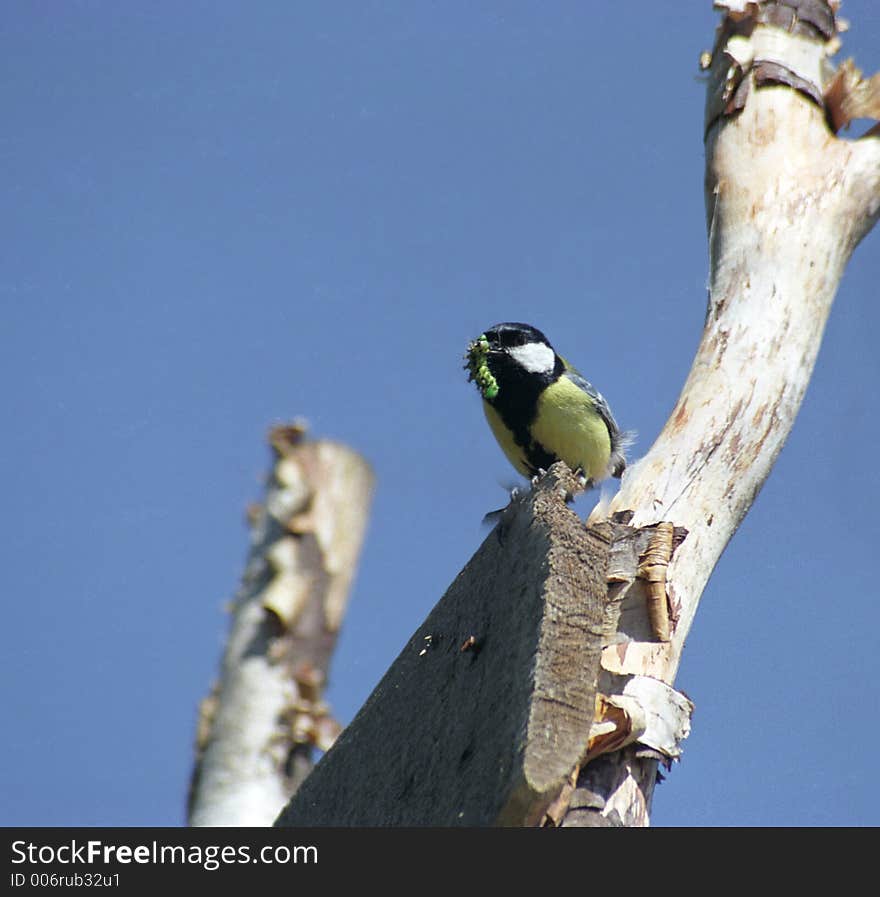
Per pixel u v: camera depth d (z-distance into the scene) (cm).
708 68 1148
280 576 1310
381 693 836
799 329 1022
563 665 634
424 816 698
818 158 1087
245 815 1205
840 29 1145
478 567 771
